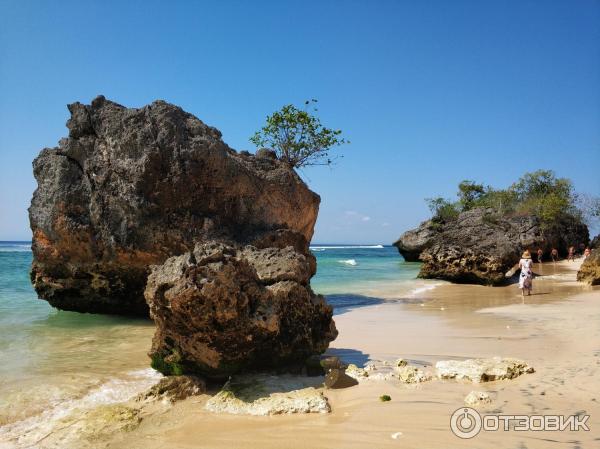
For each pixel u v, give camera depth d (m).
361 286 24.67
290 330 7.51
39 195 14.75
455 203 63.50
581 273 22.95
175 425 5.62
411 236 53.34
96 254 14.03
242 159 16.17
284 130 21.48
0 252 60.91
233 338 6.77
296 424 5.48
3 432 5.54
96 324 13.50
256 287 7.01
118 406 6.11
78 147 14.31
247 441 5.09
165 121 13.68
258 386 6.79
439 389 6.40
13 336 11.41
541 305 15.16
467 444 4.67
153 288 6.75
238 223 14.91
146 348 9.98
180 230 13.52
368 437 5.00
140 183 13.25
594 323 11.12
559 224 52.41
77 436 5.34
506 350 8.64
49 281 15.10
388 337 10.45
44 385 7.16
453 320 12.72
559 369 7.00
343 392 6.51
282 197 16.44
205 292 6.25
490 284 24.75
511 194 59.06
